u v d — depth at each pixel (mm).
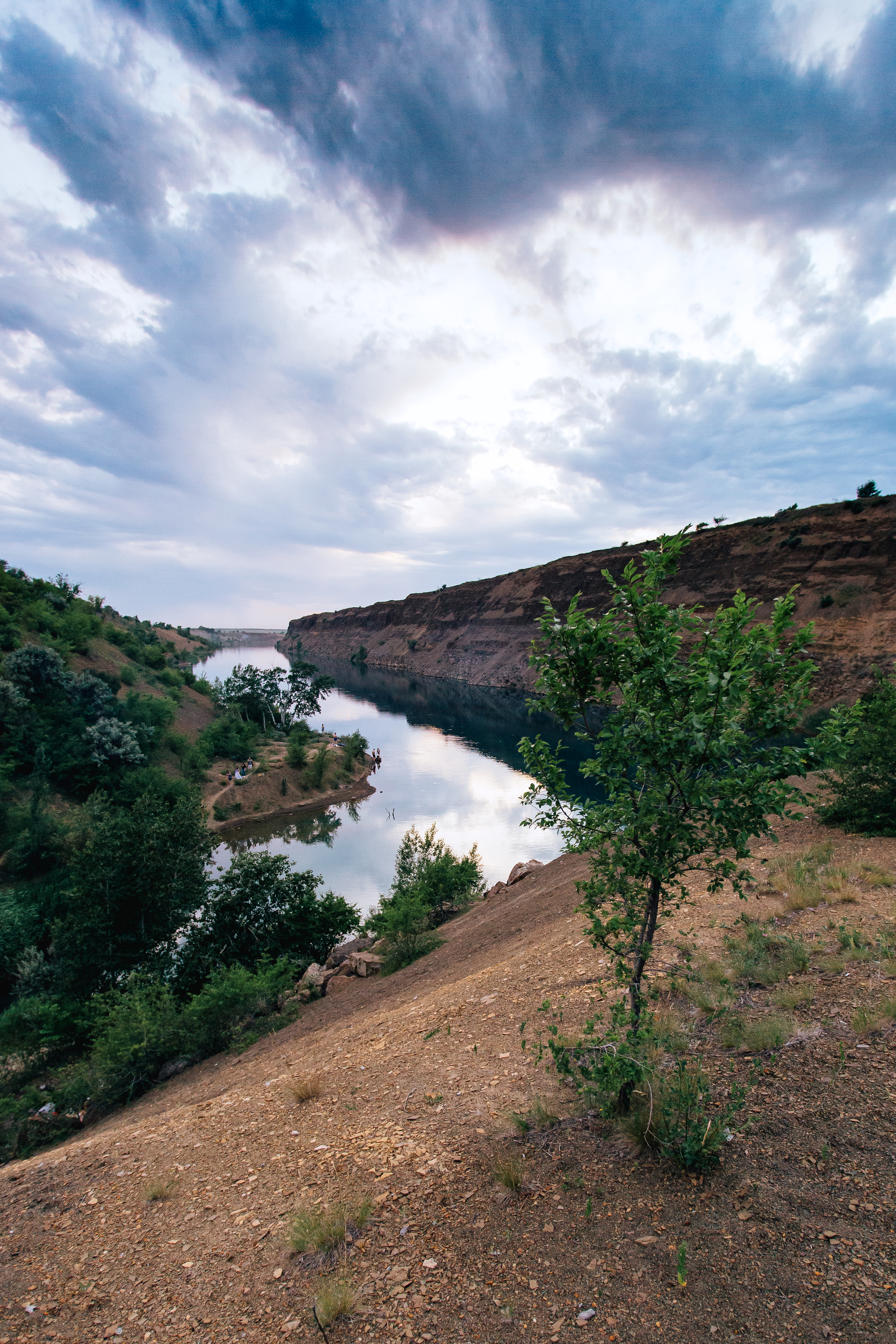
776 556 85125
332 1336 3494
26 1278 4770
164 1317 4000
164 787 47250
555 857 41469
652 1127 4453
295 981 20891
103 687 56781
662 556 4527
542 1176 4520
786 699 4340
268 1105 7551
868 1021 5469
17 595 71438
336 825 51750
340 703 131750
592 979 8320
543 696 4898
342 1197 4848
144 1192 5840
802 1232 3506
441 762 75312
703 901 10367
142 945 21266
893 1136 4066
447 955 15914
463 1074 6734
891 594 67688
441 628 188500
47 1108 15195
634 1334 3113
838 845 12984
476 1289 3633
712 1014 6387
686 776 4648
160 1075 15180
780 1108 4609
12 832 36031
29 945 24391
